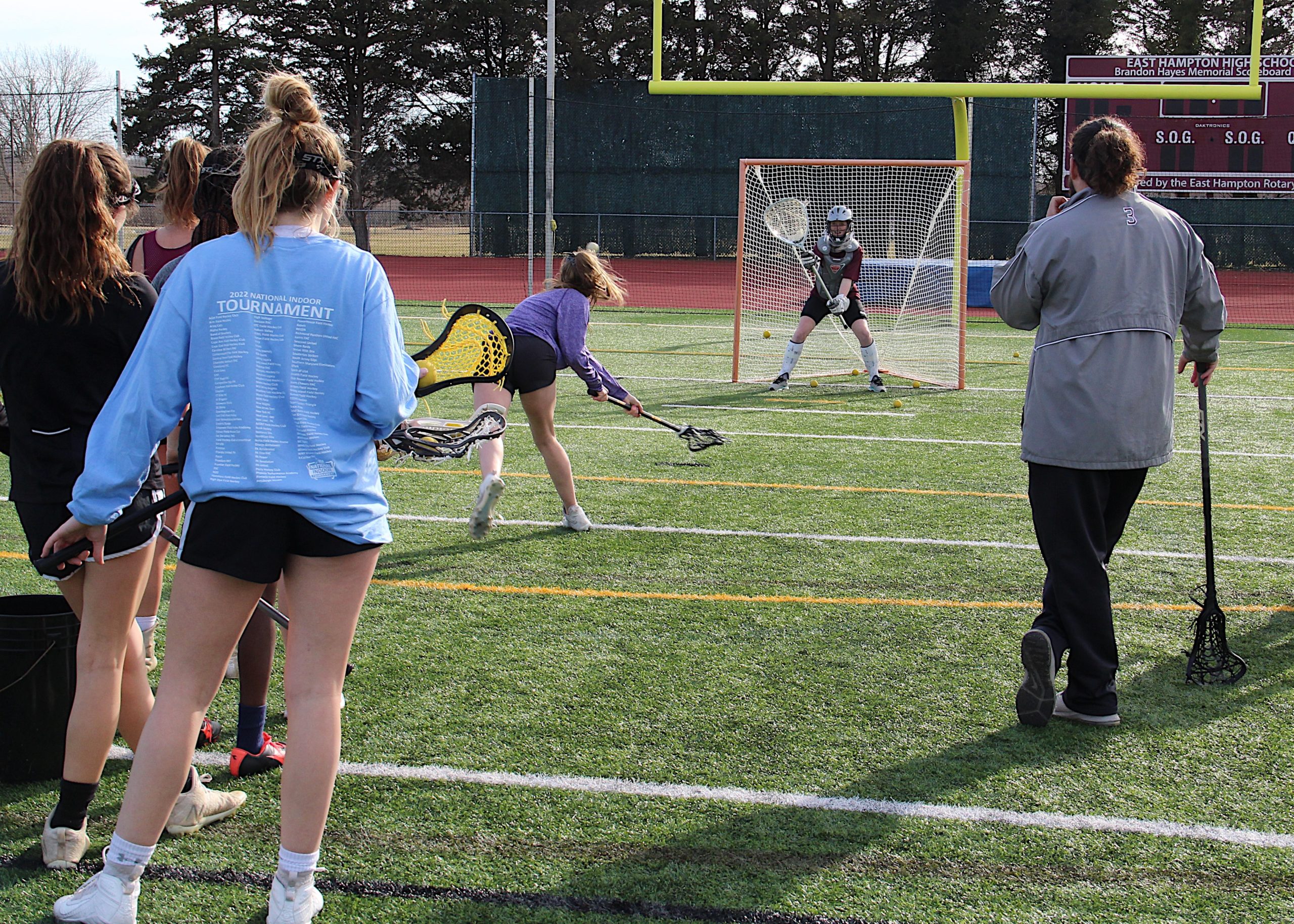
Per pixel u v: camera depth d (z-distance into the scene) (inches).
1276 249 1075.9
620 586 183.9
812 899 98.3
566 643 158.9
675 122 1270.9
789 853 105.5
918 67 1461.6
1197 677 146.6
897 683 146.3
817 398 385.7
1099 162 126.2
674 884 100.2
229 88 1369.3
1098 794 117.3
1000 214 1206.3
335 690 90.3
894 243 683.4
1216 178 964.6
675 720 134.2
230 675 148.3
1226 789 118.6
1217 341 137.2
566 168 1283.2
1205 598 170.2
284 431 86.4
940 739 130.0
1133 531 219.6
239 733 121.0
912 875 102.3
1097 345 125.0
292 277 87.6
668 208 1282.0
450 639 159.3
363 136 1466.5
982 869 103.3
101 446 86.8
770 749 127.0
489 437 141.3
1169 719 135.7
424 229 1349.7
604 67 1432.1
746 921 95.1
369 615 169.0
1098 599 130.2
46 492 100.7
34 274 94.8
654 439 309.6
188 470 87.3
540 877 101.0
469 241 1300.4
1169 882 101.5
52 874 101.0
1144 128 969.5
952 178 526.6
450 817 111.3
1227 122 953.5
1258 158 955.3
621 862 103.7
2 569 185.3
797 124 1264.8
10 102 1040.2
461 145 1471.5
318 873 101.1
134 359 87.0
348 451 89.0
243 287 86.9
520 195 1283.2
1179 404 371.9
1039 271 127.2
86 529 91.7
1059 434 126.7
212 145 1311.5
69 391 99.2
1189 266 130.0
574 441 306.2
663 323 655.8
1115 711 133.6
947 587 185.6
